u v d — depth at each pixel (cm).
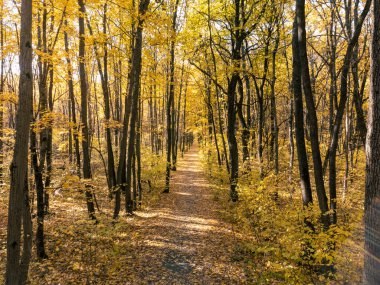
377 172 364
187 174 2648
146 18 1020
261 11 1272
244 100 2556
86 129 1059
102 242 964
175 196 1758
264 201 935
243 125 1622
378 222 358
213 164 2356
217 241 1007
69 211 1330
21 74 499
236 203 1409
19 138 500
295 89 780
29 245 659
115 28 1341
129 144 1291
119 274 768
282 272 641
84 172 1071
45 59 779
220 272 786
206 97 2159
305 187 777
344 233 493
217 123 2547
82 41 1020
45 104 837
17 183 501
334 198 873
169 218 1284
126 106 1173
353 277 441
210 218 1291
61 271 773
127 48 1341
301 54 682
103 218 981
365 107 1711
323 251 543
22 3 495
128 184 1298
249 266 789
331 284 484
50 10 862
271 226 845
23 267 646
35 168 817
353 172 1756
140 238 1023
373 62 374
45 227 1082
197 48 1562
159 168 1934
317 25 1426
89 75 1905
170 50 1727
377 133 366
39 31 914
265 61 1402
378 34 371
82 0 891
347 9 991
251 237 1001
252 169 1412
